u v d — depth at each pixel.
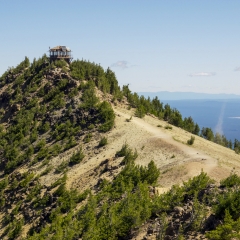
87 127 90.25
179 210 35.31
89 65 132.88
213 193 36.59
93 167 68.12
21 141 95.38
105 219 38.50
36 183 70.44
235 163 58.34
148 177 50.47
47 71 126.81
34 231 50.81
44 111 105.38
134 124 88.56
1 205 69.62
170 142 71.75
